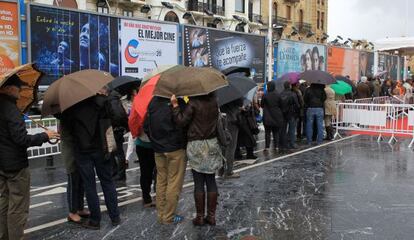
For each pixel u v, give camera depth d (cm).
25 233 544
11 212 474
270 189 738
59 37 976
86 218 596
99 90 516
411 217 588
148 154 631
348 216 593
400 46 2133
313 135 1290
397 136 1372
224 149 809
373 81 1816
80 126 530
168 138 549
